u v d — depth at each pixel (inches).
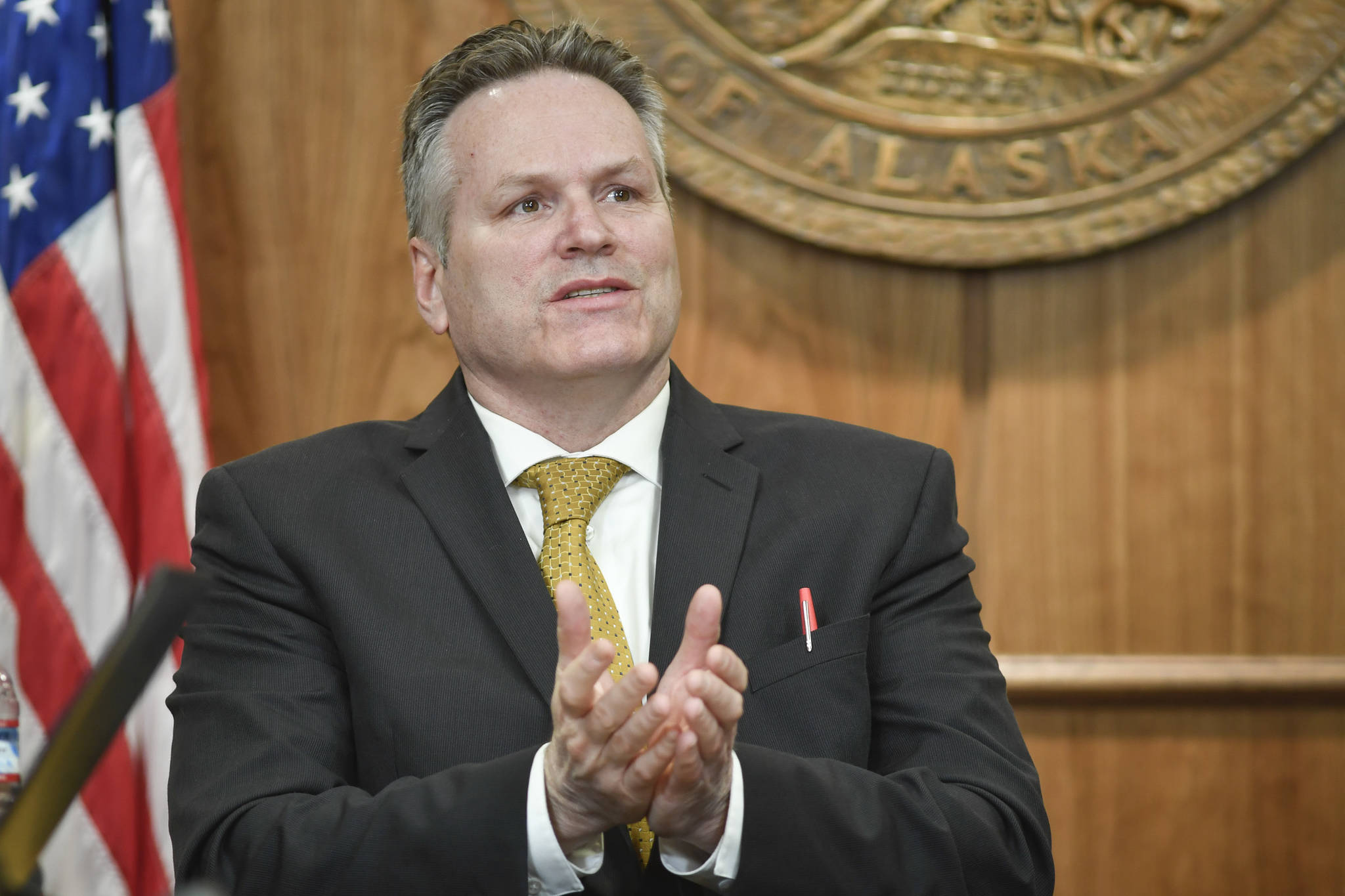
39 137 367.2
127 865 357.7
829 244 413.4
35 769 104.6
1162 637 422.9
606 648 169.8
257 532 232.8
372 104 416.8
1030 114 415.8
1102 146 416.2
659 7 408.5
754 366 419.5
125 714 104.5
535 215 241.4
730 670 173.9
